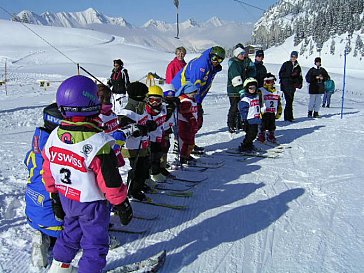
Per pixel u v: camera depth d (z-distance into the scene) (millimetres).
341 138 7242
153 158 4805
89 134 2428
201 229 3633
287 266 2965
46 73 32125
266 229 3605
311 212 3951
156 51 62406
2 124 9242
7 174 5039
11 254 3125
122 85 9594
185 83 5668
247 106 6238
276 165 5703
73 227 2617
